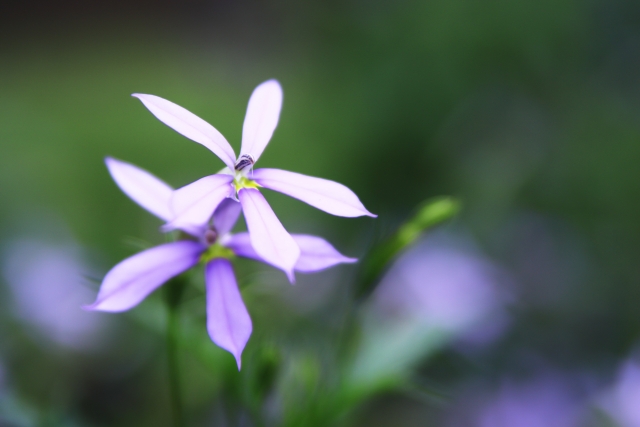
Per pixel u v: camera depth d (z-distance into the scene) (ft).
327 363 0.73
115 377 0.98
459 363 1.10
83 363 0.99
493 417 1.07
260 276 0.69
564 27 1.48
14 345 0.96
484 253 1.28
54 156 1.79
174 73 2.75
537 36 1.48
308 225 1.34
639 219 1.38
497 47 1.50
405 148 1.58
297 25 2.04
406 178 1.59
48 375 0.96
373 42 1.65
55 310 1.01
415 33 1.57
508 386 1.10
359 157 1.64
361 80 1.65
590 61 1.52
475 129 1.51
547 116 1.50
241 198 0.58
